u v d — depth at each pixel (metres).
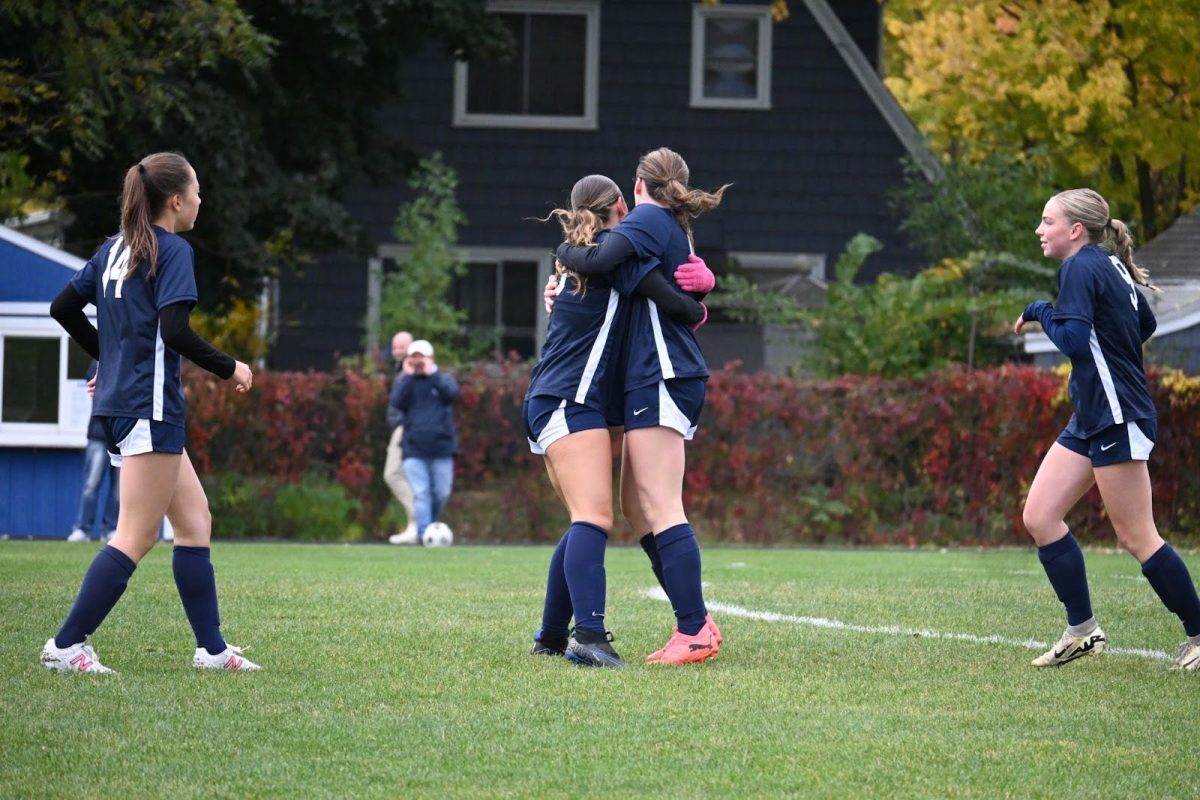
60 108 65.44
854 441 70.81
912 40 96.88
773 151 101.81
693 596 24.70
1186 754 18.20
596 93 101.69
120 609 29.94
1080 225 24.92
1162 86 94.81
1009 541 70.00
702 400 25.06
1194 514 66.00
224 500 69.56
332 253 85.06
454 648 25.64
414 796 15.96
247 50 65.56
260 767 17.03
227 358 22.20
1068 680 23.30
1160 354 69.75
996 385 69.88
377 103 84.38
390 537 70.25
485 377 72.25
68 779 16.39
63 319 23.19
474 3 79.50
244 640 26.17
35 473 66.94
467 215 101.50
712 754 17.89
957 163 86.88
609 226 25.39
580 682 22.36
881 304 79.31
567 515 71.44
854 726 19.48
